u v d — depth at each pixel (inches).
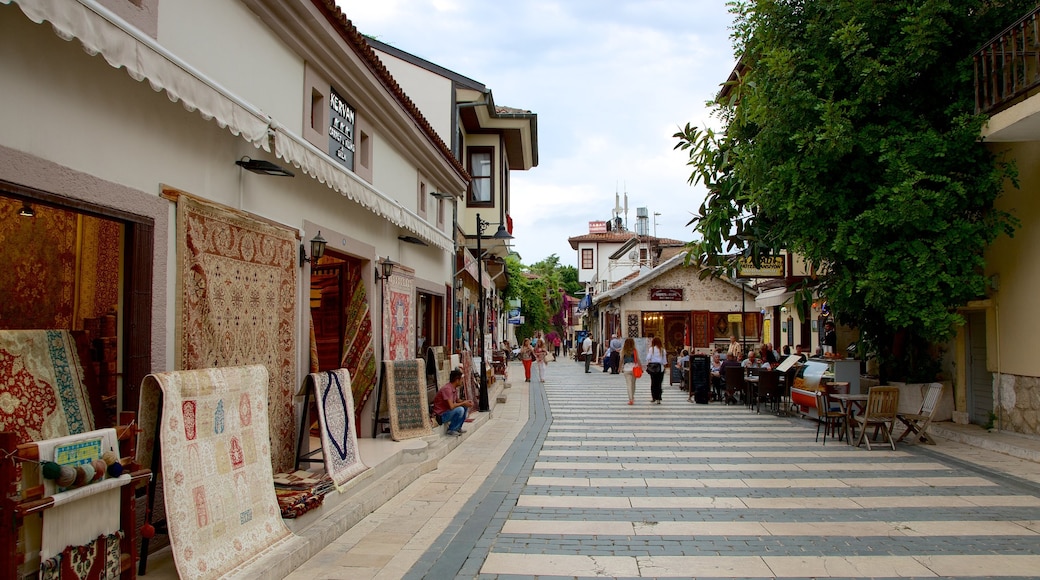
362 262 370.3
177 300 190.4
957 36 402.9
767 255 538.0
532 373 1216.2
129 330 170.7
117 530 144.9
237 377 195.8
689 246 546.6
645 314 1343.5
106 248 172.1
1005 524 245.8
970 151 391.5
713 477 327.9
